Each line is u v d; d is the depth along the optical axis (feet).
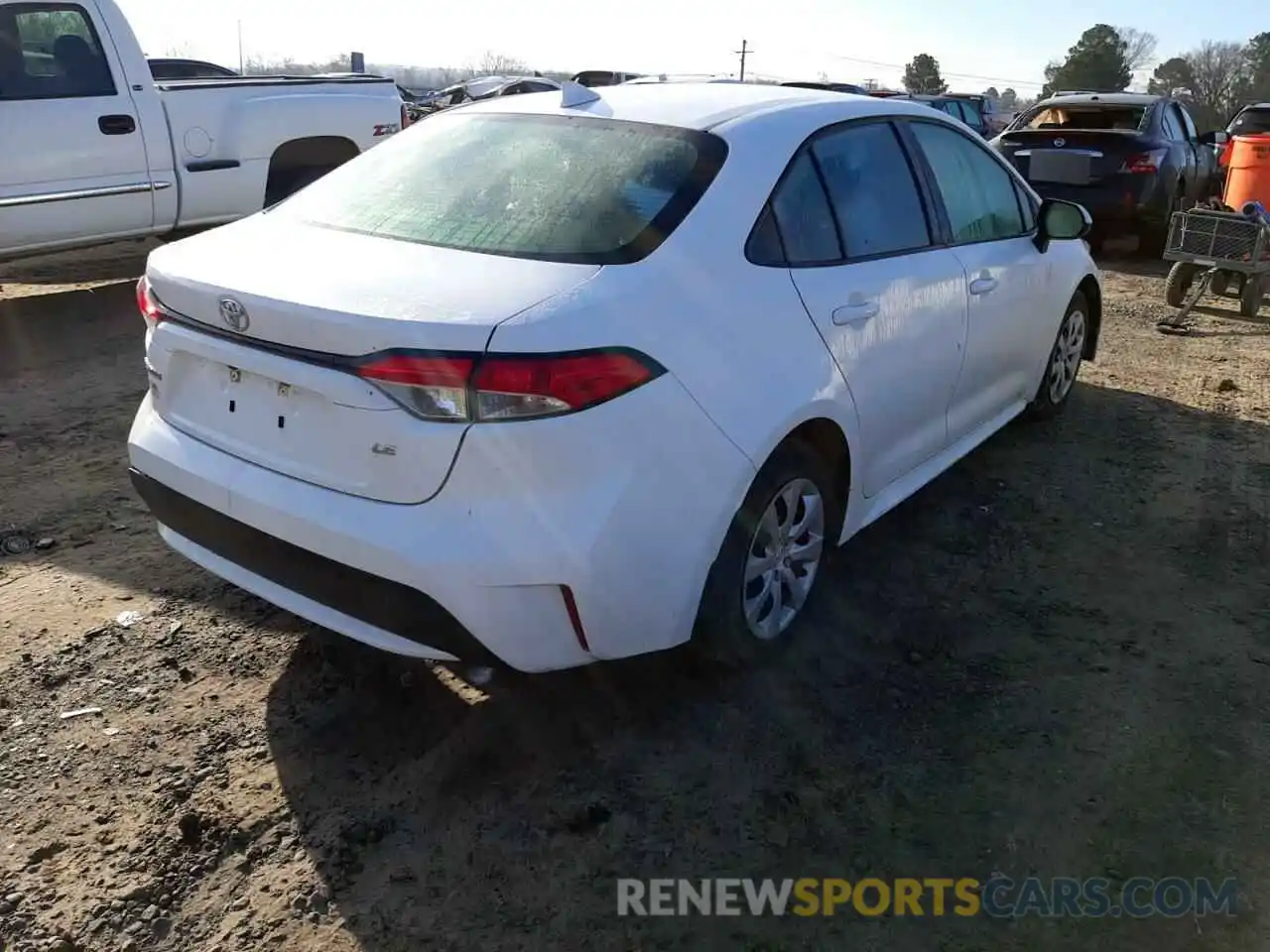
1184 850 8.57
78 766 9.09
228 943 7.45
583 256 8.99
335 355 8.09
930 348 12.46
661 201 9.57
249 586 9.21
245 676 10.41
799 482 10.39
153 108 22.61
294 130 25.29
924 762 9.50
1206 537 14.05
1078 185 35.22
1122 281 32.27
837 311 10.52
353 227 10.04
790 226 10.39
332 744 9.50
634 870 8.22
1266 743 9.88
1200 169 39.45
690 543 8.91
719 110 10.90
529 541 7.98
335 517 8.21
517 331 7.80
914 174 12.67
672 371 8.64
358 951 7.41
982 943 7.68
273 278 8.77
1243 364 22.62
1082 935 7.76
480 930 7.62
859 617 11.79
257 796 8.82
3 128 20.39
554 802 8.87
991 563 13.17
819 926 7.77
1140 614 12.09
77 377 19.47
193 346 9.09
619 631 8.66
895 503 12.69
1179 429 18.21
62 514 13.73
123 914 7.66
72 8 21.18
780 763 9.43
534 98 12.00
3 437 16.29
